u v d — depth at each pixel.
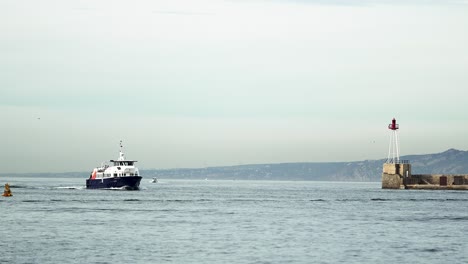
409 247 130.25
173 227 162.62
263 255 118.62
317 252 122.69
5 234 143.88
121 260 111.69
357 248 128.25
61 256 114.88
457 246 132.12
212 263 110.06
